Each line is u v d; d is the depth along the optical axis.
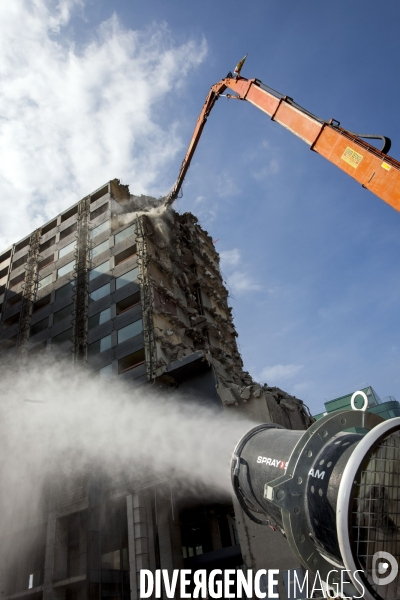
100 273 40.16
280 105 20.34
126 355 33.34
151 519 27.17
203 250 54.09
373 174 15.10
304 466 3.54
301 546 3.35
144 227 40.84
